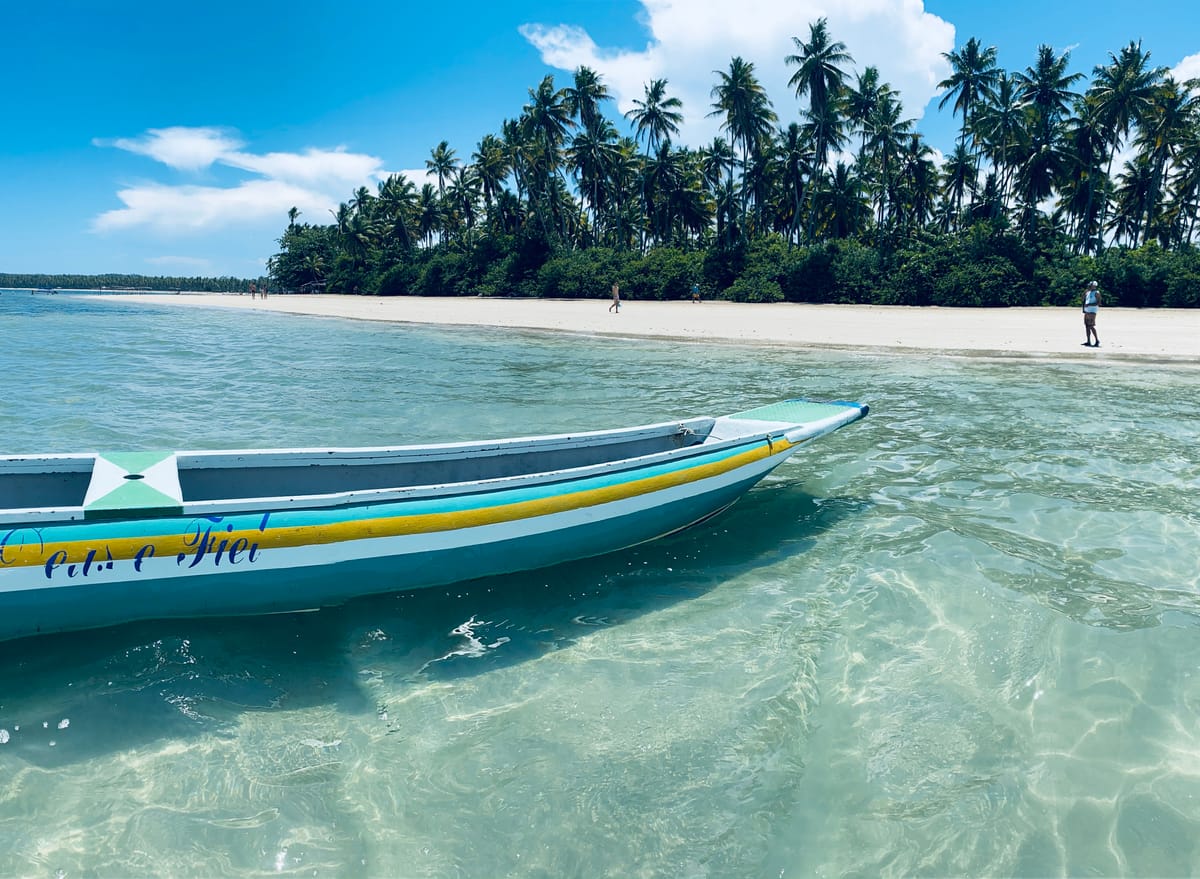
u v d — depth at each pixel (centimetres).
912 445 903
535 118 5750
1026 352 1758
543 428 1019
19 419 1051
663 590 488
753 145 5181
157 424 1031
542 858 270
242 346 2286
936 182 5916
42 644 385
